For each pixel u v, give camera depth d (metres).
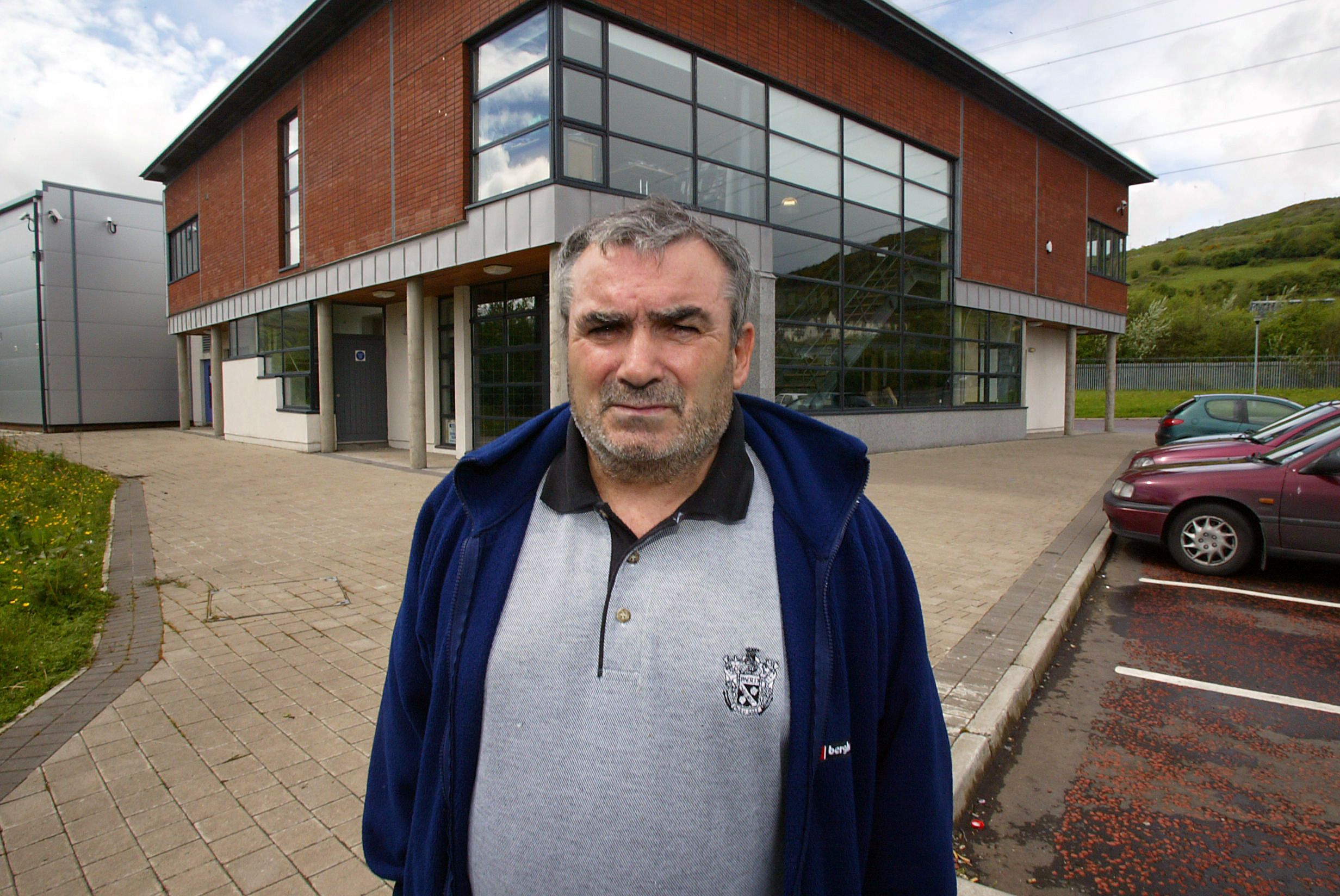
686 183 10.73
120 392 23.73
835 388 13.84
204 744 3.05
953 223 16.20
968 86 16.06
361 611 4.78
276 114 15.00
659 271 1.10
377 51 11.89
